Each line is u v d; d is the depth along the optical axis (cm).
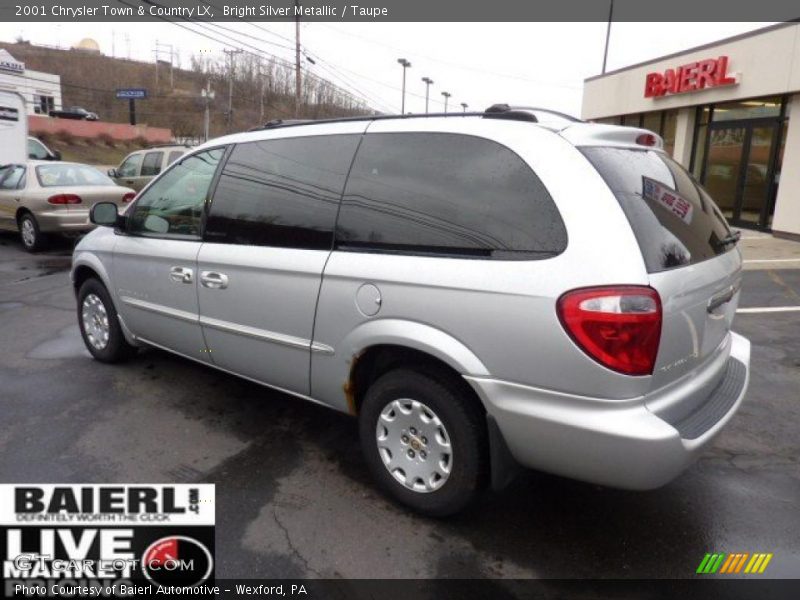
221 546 267
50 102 5297
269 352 335
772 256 1045
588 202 235
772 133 1274
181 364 483
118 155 4744
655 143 308
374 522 285
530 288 236
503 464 260
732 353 337
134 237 418
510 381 246
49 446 349
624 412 229
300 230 316
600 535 279
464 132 272
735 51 1300
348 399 305
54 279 806
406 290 268
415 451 284
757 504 306
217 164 370
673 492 315
